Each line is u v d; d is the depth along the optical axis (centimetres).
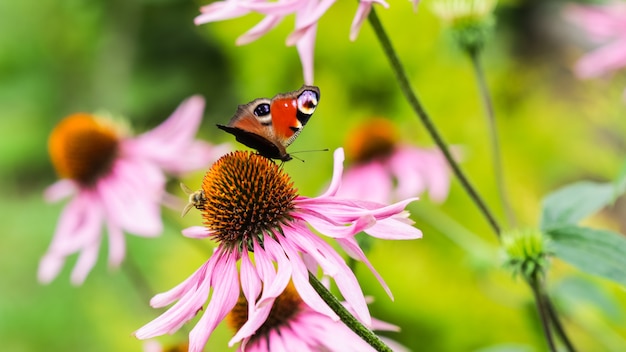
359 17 69
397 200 103
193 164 96
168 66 339
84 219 95
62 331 195
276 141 69
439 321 124
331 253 67
